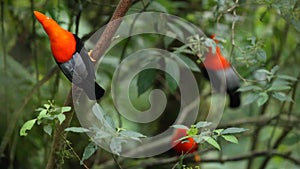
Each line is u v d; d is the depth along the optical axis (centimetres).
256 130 1095
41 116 611
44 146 1036
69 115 705
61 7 948
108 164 1105
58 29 672
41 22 667
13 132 1079
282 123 1102
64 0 1044
